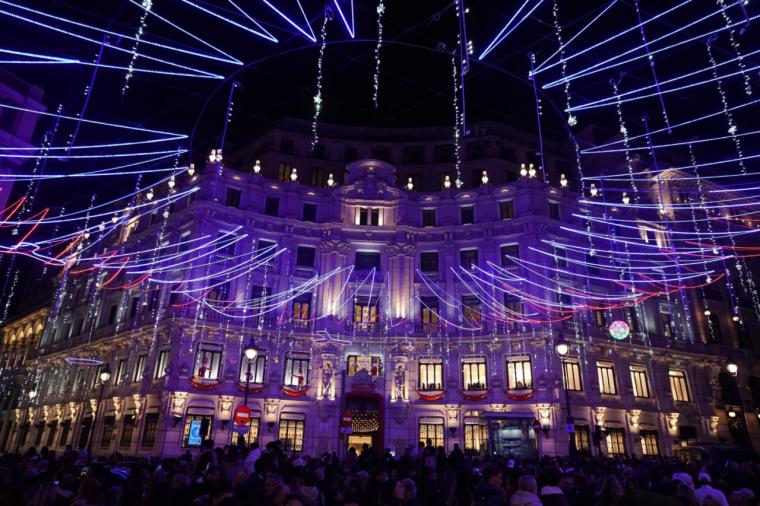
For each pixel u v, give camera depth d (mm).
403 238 45906
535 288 42625
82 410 46875
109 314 49031
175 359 37906
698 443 31969
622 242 48031
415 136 54500
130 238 49719
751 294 52406
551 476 9047
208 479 9711
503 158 52562
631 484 11000
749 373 49531
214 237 42844
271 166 49875
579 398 39906
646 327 46219
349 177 48656
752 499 9359
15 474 12797
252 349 25578
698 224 50875
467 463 16406
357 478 11195
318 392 40438
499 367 41156
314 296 43781
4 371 64562
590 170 54188
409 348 42375
